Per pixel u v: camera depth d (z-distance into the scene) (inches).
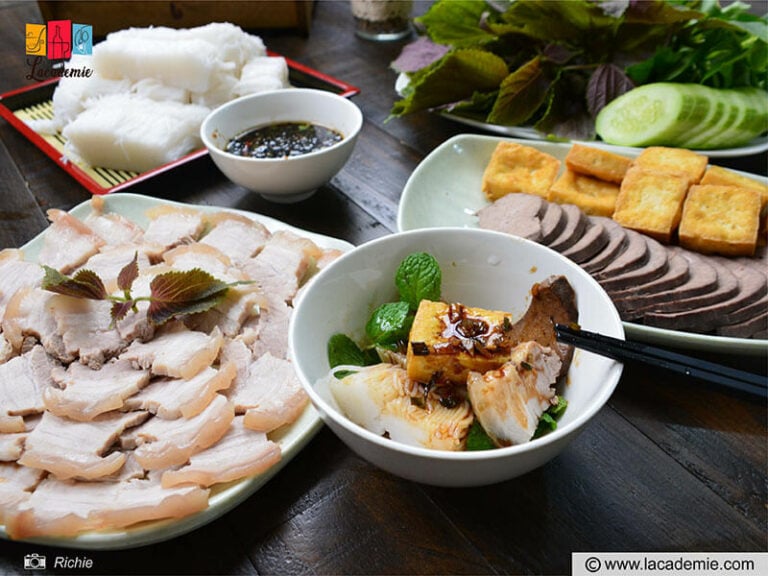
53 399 11.5
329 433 12.1
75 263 15.4
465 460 8.5
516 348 10.4
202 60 21.1
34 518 9.9
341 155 17.6
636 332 12.9
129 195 17.7
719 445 11.6
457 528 10.5
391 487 11.1
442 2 22.0
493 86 21.4
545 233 15.3
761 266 14.7
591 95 20.2
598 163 17.4
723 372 9.6
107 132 19.1
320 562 10.2
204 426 11.0
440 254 12.4
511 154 18.2
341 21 31.1
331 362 11.4
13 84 25.9
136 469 11.0
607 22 20.3
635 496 10.8
